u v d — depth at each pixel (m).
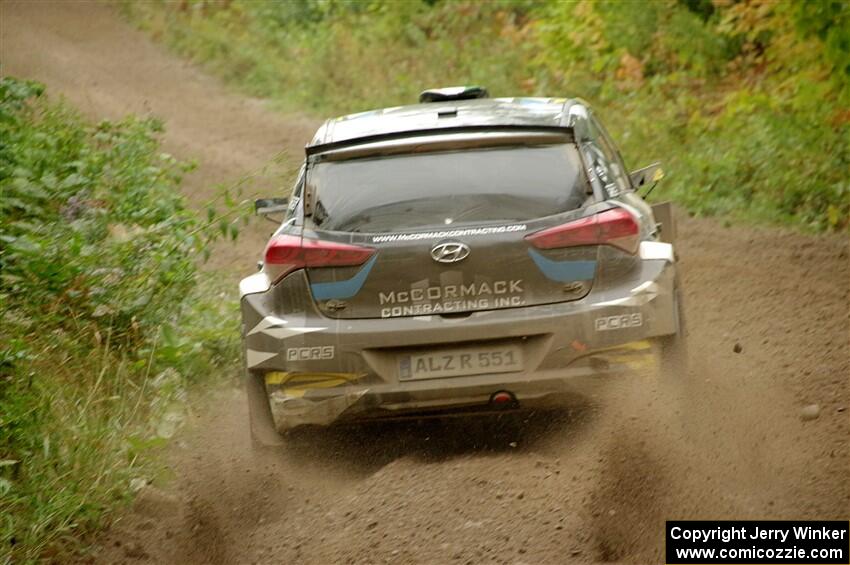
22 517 17.30
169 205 28.94
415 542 16.09
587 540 15.64
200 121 61.56
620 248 18.42
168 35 77.44
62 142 32.28
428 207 18.75
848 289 29.41
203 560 17.03
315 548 16.56
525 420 20.28
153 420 21.12
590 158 19.23
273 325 18.77
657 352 18.55
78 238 23.73
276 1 83.12
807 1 44.66
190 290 26.77
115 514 18.39
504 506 16.80
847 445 18.31
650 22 59.66
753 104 48.59
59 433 18.83
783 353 24.05
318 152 19.53
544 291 18.30
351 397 18.44
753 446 18.50
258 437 19.55
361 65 68.94
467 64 66.44
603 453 17.94
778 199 40.81
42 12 79.19
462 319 18.22
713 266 33.34
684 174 44.97
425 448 20.03
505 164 19.03
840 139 42.31
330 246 18.64
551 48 63.38
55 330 22.23
